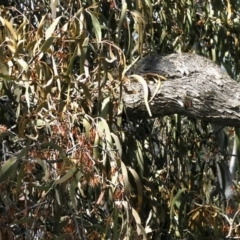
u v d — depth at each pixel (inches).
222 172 216.5
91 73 148.8
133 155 172.6
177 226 194.4
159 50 205.6
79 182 130.5
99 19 170.4
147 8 174.7
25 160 117.9
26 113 134.9
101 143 135.9
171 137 212.1
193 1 214.4
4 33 136.9
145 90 138.5
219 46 219.6
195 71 158.6
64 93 141.4
